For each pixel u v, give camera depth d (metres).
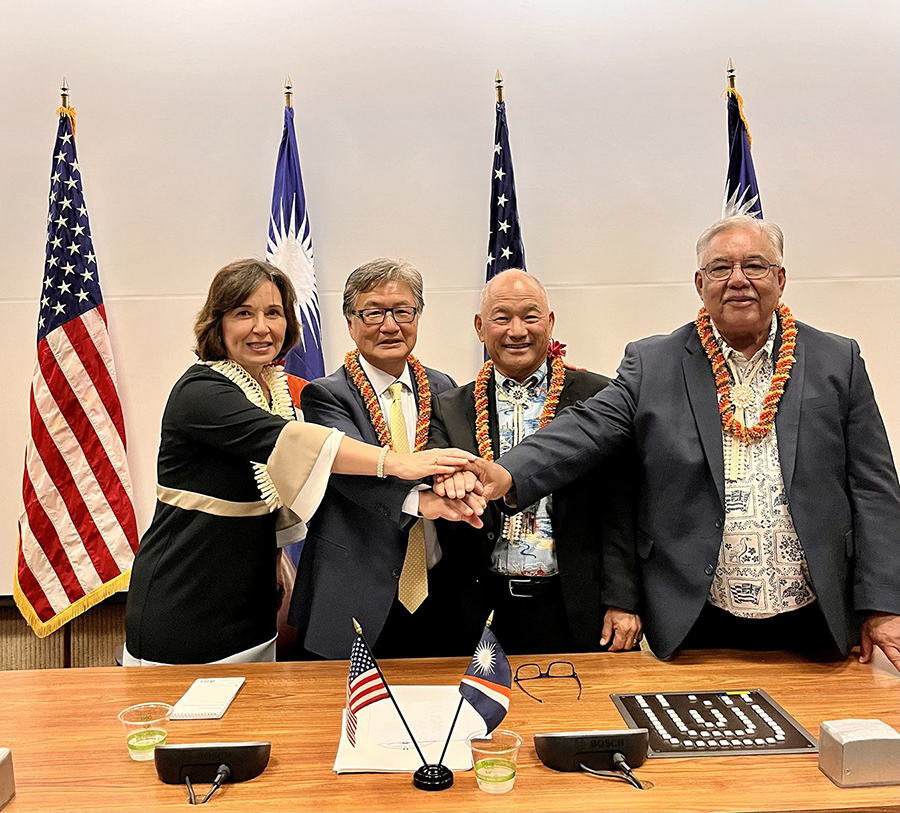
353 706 1.43
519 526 2.18
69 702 1.72
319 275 3.31
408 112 3.30
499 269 3.10
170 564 2.12
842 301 3.32
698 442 1.94
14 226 3.28
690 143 3.31
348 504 2.16
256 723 1.60
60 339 3.02
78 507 3.00
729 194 3.13
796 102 3.30
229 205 3.30
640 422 2.02
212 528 2.11
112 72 3.28
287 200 3.15
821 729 1.37
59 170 3.08
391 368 2.32
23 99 3.28
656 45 3.30
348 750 1.46
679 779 1.34
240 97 3.29
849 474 1.94
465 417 2.31
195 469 2.13
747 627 1.98
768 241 1.92
